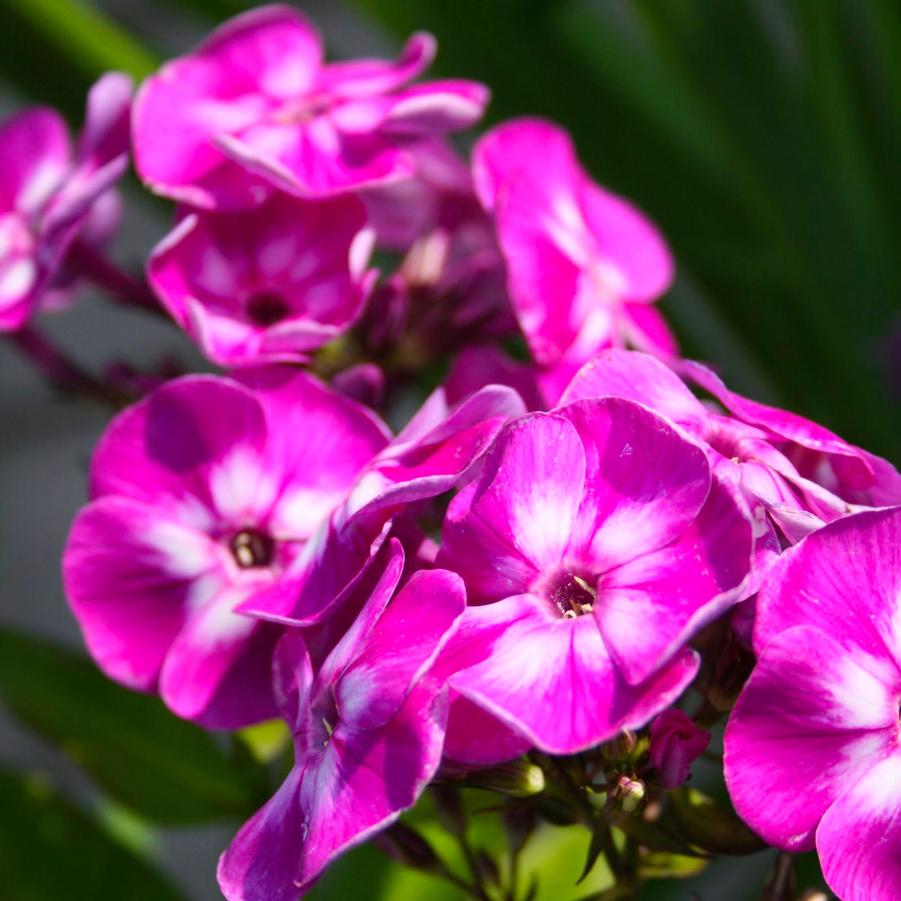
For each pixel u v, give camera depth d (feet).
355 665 1.05
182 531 1.13
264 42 1.23
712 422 1.08
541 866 1.24
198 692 1.13
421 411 1.12
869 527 1.03
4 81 1.38
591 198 1.27
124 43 1.38
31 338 1.25
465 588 1.05
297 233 1.17
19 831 1.26
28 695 1.25
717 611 1.02
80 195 1.17
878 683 1.03
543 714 1.04
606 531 1.06
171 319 1.25
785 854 1.08
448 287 1.23
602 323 1.20
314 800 1.05
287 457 1.14
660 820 1.08
